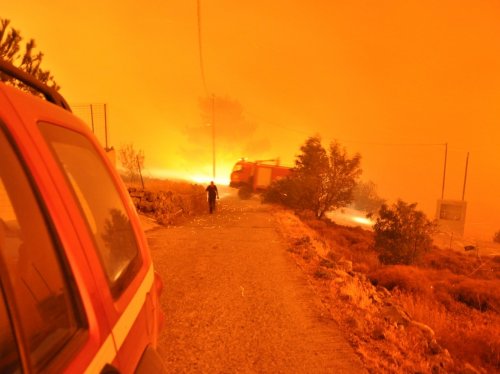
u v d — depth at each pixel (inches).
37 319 41.4
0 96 45.8
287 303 257.9
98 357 50.5
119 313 61.9
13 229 41.9
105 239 67.8
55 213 48.8
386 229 747.4
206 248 432.5
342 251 695.7
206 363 177.0
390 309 267.6
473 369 197.8
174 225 607.8
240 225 624.7
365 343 203.2
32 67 390.3
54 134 57.9
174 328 215.3
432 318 325.4
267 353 187.8
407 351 200.5
